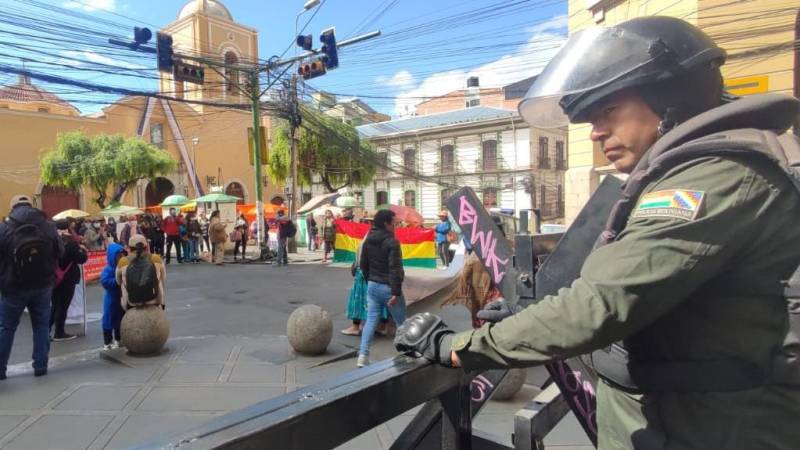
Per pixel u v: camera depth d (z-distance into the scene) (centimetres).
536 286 147
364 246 559
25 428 404
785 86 958
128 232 1709
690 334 100
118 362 579
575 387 157
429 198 4134
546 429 172
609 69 115
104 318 630
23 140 3275
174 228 1755
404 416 418
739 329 95
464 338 116
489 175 3841
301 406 103
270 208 2792
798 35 949
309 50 1440
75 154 3000
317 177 4484
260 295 1068
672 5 1054
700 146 97
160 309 623
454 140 4003
